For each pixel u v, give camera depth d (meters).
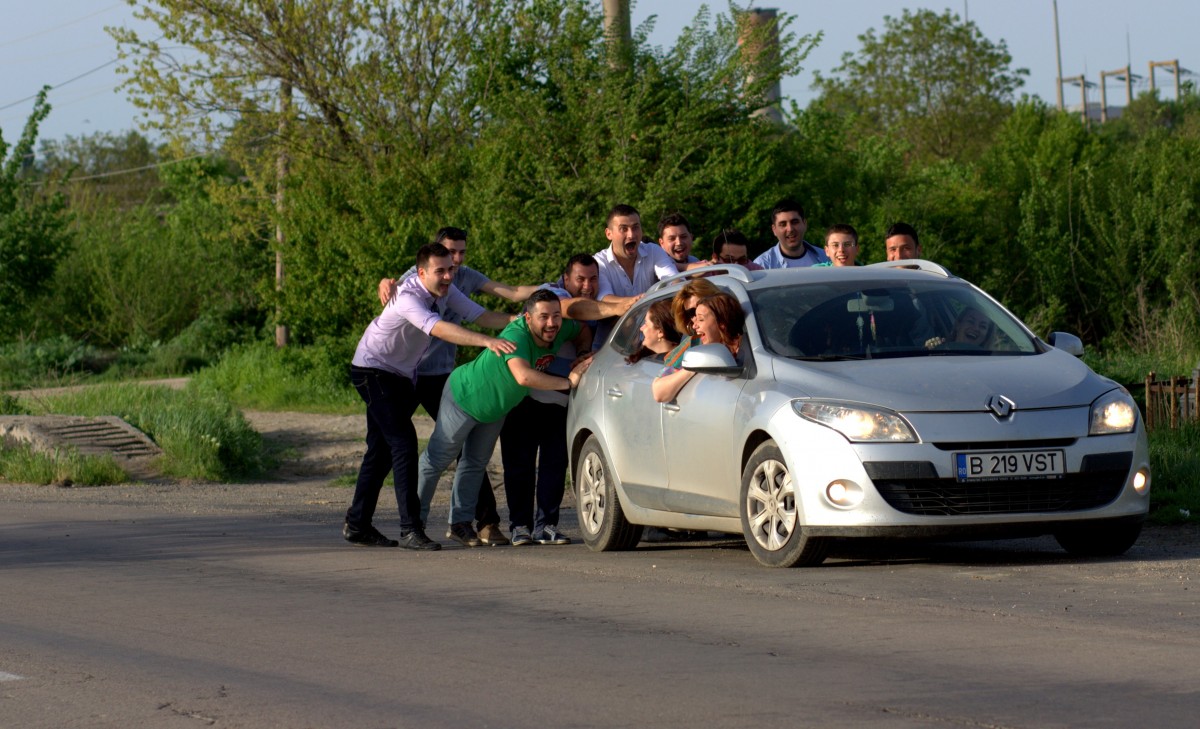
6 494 31.12
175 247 104.50
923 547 17.50
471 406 18.81
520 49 58.50
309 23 62.84
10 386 73.75
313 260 53.69
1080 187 63.75
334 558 18.30
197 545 20.19
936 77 133.25
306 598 14.65
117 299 102.50
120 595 15.12
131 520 24.55
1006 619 12.18
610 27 51.81
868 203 61.31
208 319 98.06
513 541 19.75
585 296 19.25
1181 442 24.66
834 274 17.39
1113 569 15.05
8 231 78.75
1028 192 66.31
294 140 64.31
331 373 55.03
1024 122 87.75
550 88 55.53
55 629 13.04
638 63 51.53
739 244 21.38
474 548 19.39
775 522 15.52
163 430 38.19
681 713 9.11
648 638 11.80
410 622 12.94
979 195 65.56
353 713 9.39
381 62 62.19
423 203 52.53
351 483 33.03
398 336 18.75
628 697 9.61
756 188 51.50
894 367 15.41
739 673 10.27
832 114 61.06
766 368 15.88
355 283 51.59
